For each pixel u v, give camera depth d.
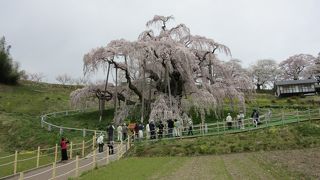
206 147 31.25
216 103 47.00
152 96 48.69
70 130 44.03
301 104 69.25
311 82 97.12
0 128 47.06
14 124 47.31
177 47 45.25
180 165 24.55
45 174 22.72
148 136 36.09
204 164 24.66
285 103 71.25
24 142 40.75
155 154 31.05
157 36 49.50
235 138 33.47
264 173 20.05
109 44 46.09
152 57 44.72
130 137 35.97
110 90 50.69
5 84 75.88
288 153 28.20
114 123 45.72
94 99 55.47
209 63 50.69
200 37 49.91
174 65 46.91
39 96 70.19
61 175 20.89
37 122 49.25
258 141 32.25
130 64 45.50
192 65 46.28
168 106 45.03
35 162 29.39
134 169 22.78
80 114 55.78
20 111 59.16
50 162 29.45
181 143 32.97
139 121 46.53
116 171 22.03
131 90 49.81
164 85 48.06
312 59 119.94
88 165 25.39
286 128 35.12
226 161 25.72
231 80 53.06
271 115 42.78
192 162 25.98
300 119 38.88
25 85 79.94
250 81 55.47
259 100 77.19
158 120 42.16
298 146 30.81
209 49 50.06
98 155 30.64
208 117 50.84
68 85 88.19
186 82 48.03
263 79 119.44
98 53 44.88
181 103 46.53
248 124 38.91
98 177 19.86
